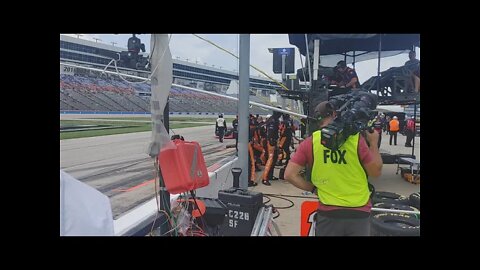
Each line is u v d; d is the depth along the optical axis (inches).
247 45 165.2
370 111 87.2
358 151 85.7
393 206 149.9
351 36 213.3
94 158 441.4
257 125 345.4
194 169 95.1
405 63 266.5
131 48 93.7
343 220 87.0
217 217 125.4
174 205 120.0
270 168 301.6
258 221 114.7
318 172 89.4
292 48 344.5
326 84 219.9
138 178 318.0
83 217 56.3
